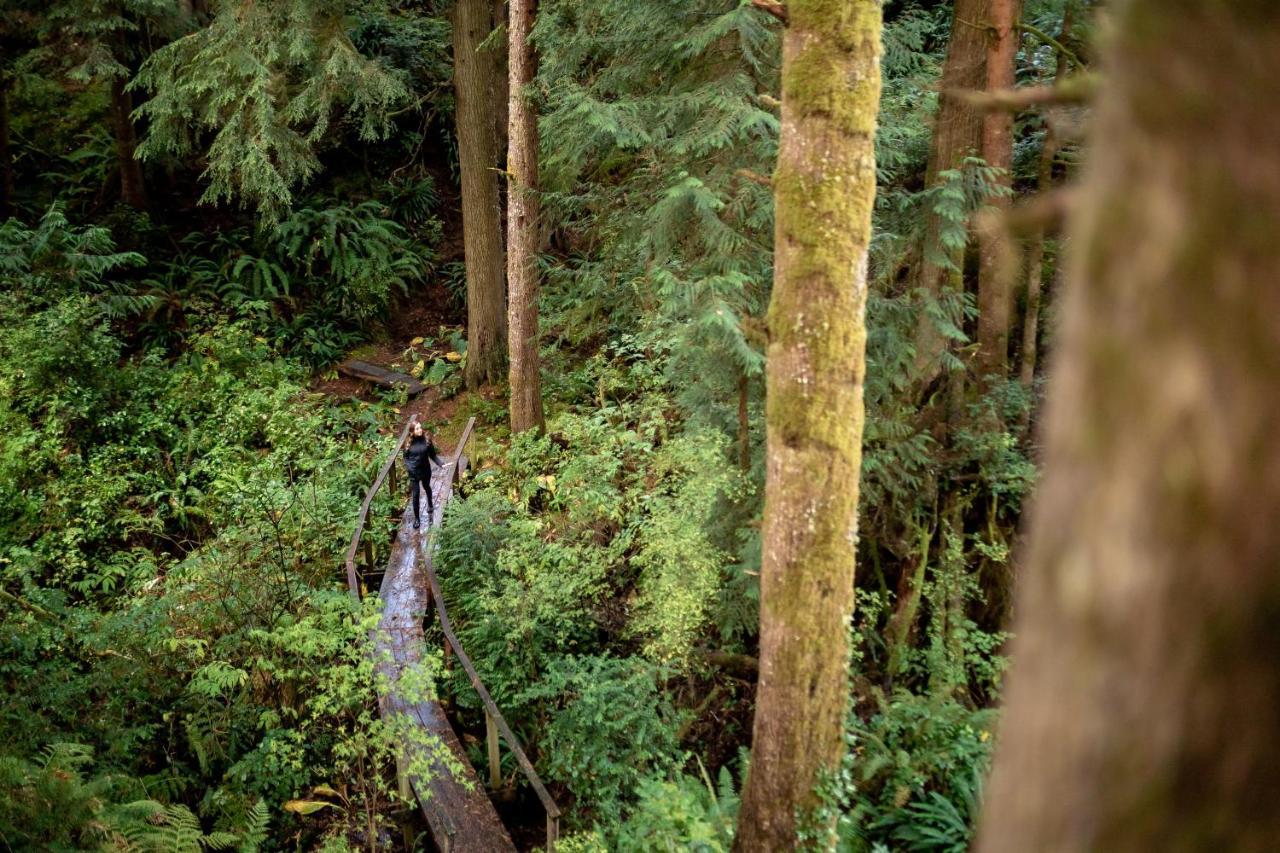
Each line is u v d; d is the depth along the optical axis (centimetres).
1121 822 63
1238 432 53
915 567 791
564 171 1009
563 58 890
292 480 1160
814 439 440
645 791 541
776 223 450
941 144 793
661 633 748
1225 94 55
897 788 600
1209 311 54
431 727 723
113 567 993
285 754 668
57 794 507
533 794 711
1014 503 787
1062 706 68
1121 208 61
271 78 1212
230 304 1628
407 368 1655
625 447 1080
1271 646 55
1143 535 58
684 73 771
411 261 1856
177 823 564
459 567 953
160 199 1872
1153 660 59
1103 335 62
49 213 1481
